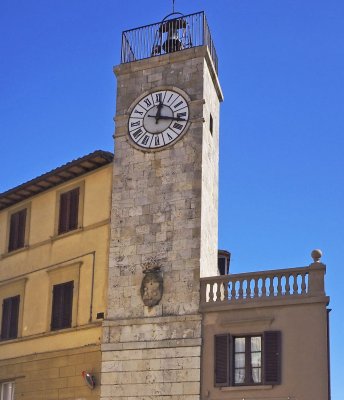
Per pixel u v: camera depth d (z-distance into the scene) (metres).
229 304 31.55
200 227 33.47
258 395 29.92
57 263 37.22
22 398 36.09
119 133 36.50
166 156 35.19
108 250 35.06
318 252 30.86
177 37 37.81
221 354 31.08
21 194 39.88
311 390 29.22
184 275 32.97
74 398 33.91
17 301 38.59
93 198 36.72
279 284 31.02
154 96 36.44
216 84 37.75
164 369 31.98
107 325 33.66
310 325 30.00
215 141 37.22
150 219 34.53
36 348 36.41
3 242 40.62
